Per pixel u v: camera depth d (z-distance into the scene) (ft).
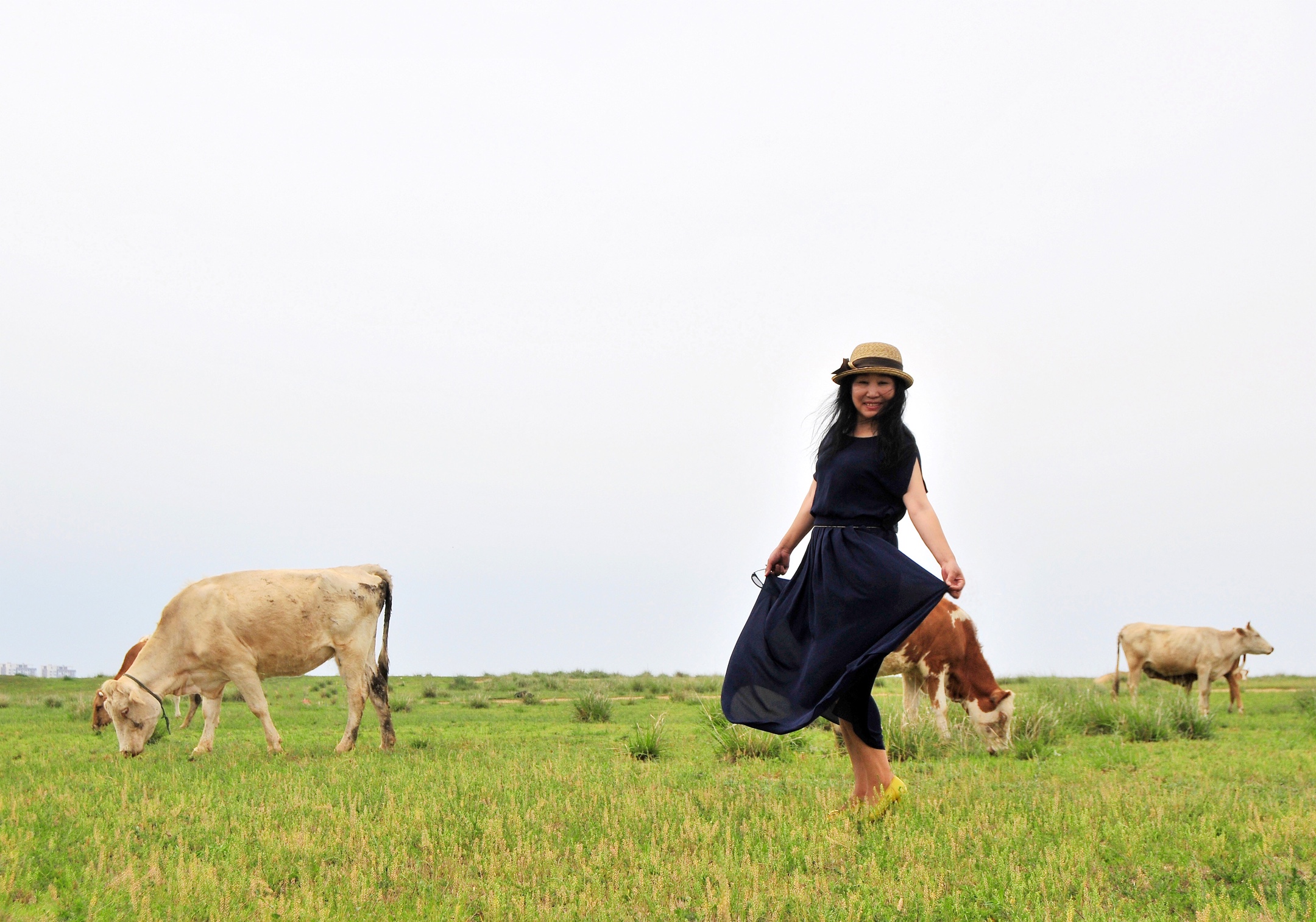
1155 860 16.07
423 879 15.03
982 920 13.17
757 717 17.85
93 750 42.06
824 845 16.71
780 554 19.80
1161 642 66.95
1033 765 33.19
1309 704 63.46
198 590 38.19
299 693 93.09
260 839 17.31
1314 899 13.28
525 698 87.76
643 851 16.65
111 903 13.32
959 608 40.55
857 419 18.61
